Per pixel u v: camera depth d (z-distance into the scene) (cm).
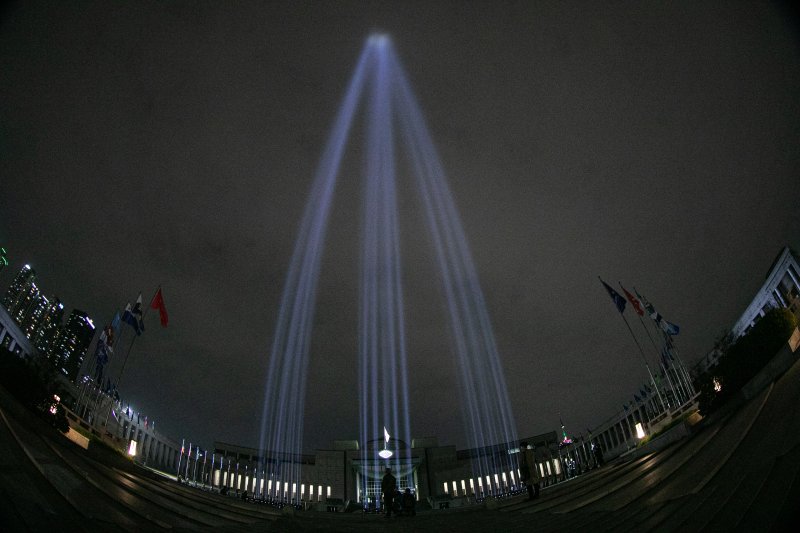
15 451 1380
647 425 3700
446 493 6862
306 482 6794
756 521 736
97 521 1040
